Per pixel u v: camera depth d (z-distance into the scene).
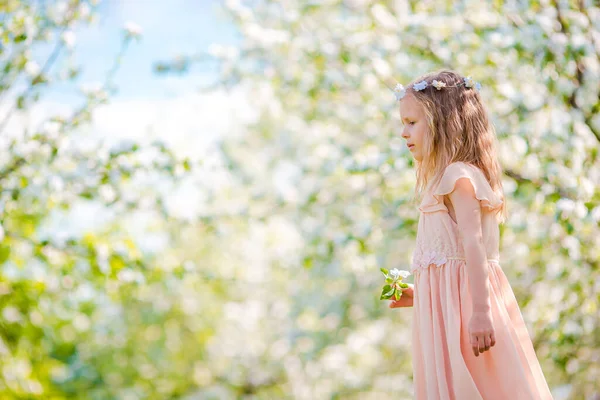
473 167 3.16
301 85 7.59
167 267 7.71
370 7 7.18
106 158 6.41
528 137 5.66
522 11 5.90
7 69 6.00
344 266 7.95
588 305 5.90
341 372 11.03
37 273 8.03
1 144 6.10
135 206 7.20
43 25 6.09
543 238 6.12
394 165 6.20
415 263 3.25
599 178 5.68
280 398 13.29
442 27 6.55
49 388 9.05
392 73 6.76
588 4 5.75
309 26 7.70
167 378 13.98
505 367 3.00
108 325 13.09
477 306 2.94
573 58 5.53
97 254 6.68
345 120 7.82
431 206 3.18
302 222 9.94
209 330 13.84
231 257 11.81
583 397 7.01
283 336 12.35
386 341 10.72
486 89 6.26
